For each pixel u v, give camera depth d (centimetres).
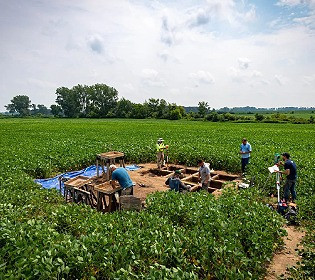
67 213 856
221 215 845
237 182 1541
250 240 750
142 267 586
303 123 8056
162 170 1811
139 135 4059
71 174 1758
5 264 528
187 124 7562
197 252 645
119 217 823
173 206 920
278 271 737
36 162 1844
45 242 613
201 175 1295
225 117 9538
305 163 1770
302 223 1023
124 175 1067
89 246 602
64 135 4191
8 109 18238
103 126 6569
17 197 1045
